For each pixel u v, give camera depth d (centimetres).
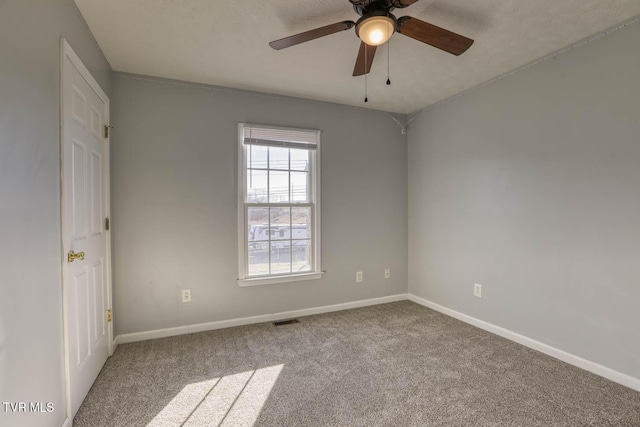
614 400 191
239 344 271
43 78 141
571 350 235
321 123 350
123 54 245
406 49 240
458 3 188
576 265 232
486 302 301
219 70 273
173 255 291
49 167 146
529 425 169
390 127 389
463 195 325
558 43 232
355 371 226
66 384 162
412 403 189
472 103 314
